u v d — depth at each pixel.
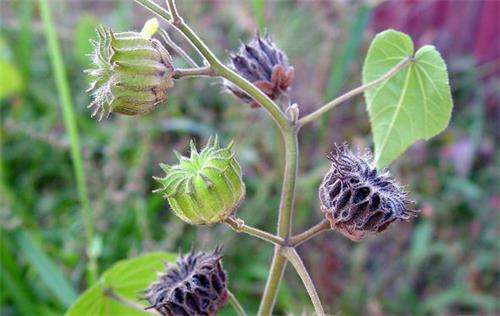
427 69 0.17
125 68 0.13
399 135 0.18
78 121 0.33
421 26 0.40
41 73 0.36
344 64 0.32
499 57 0.39
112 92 0.13
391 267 0.32
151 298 0.15
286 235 0.15
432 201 0.33
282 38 0.34
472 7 0.39
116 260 0.29
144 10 0.36
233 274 0.29
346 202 0.14
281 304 0.30
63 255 0.28
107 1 0.42
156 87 0.13
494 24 0.39
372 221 0.14
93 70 0.13
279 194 0.31
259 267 0.29
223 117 0.33
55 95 0.35
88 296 0.19
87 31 0.33
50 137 0.30
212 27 0.36
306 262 0.32
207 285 0.15
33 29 0.37
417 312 0.31
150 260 0.18
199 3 0.35
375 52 0.17
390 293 0.32
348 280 0.31
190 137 0.34
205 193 0.13
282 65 0.16
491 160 0.36
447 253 0.32
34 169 0.32
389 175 0.14
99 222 0.28
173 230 0.27
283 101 0.16
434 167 0.34
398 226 0.32
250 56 0.16
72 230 0.28
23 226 0.28
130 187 0.28
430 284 0.32
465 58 0.40
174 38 0.34
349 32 0.32
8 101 0.36
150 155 0.32
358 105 0.35
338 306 0.31
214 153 0.13
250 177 0.32
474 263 0.31
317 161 0.33
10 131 0.32
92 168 0.30
